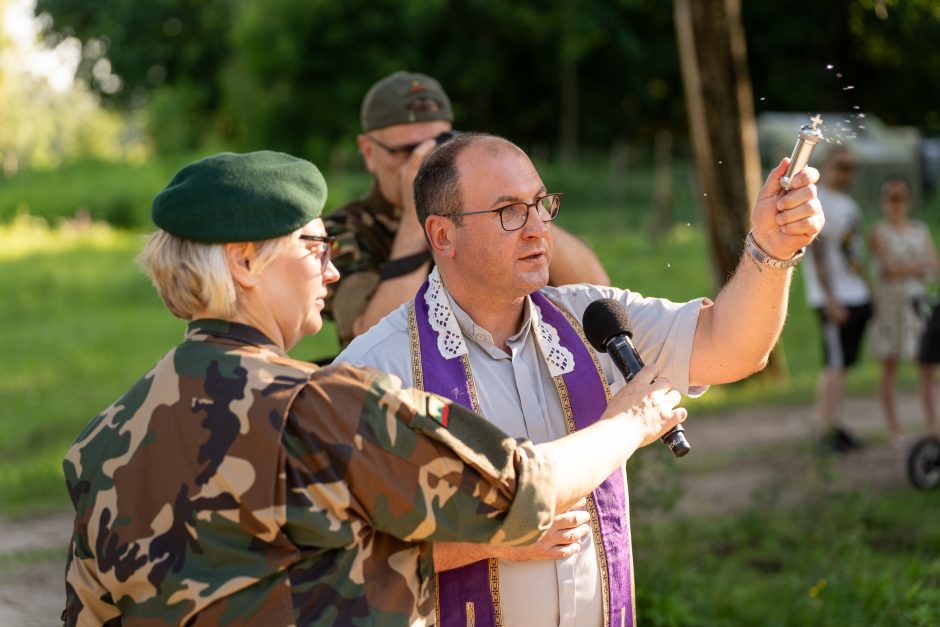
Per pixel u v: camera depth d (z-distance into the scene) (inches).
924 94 1330.0
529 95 1464.1
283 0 1231.5
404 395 74.7
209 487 71.9
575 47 1312.7
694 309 96.2
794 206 87.7
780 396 375.6
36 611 200.1
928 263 309.0
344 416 73.4
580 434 81.4
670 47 1407.5
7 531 249.8
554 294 99.3
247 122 1286.9
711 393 383.2
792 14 1346.0
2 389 406.0
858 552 207.2
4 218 973.8
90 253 812.0
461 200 91.0
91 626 76.7
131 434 74.9
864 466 292.2
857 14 453.4
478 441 74.9
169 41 1610.5
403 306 96.7
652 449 198.5
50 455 312.7
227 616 70.9
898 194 307.0
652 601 184.4
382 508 73.3
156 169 1114.7
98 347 491.5
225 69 1419.8
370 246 142.2
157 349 489.4
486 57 1344.7
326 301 145.3
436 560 84.3
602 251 730.2
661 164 823.1
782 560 212.7
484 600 87.0
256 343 77.0
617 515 91.7
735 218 375.6
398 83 142.0
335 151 1247.5
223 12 1509.6
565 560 88.7
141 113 1695.4
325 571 72.6
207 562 71.8
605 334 91.5
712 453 306.3
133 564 72.4
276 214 76.4
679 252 717.9
